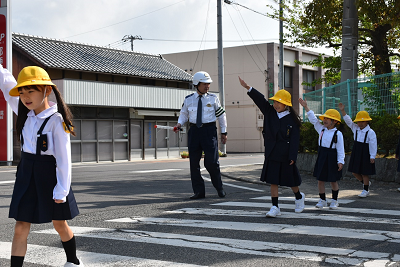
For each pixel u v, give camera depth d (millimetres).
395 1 11250
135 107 24297
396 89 10188
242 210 6562
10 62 19203
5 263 3832
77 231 5145
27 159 3102
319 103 13156
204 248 4281
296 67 40000
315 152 12461
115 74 23516
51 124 3064
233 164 18328
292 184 5961
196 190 7984
